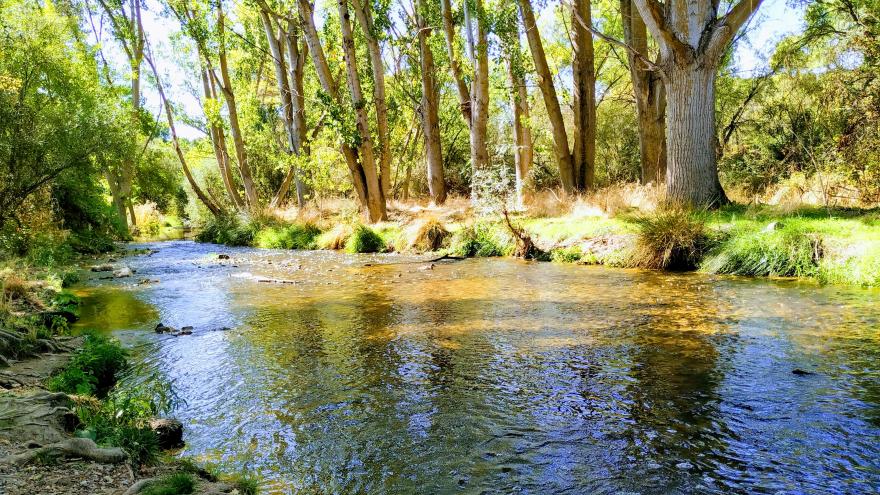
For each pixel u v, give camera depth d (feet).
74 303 31.01
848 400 14.46
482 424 14.02
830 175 43.80
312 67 95.61
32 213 48.91
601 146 104.22
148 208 133.80
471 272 39.29
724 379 16.30
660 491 10.75
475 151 67.77
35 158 43.91
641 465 11.75
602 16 95.96
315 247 62.69
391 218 66.49
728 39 40.27
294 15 79.15
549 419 14.17
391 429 13.94
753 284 29.68
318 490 11.21
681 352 18.98
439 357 19.58
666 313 24.49
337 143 65.51
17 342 19.61
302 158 72.69
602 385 16.30
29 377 17.44
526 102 72.38
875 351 18.04
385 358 19.71
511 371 17.84
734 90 83.92
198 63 95.86
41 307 27.66
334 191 96.43
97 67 87.30
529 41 59.93
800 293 26.86
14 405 12.66
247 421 14.76
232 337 23.48
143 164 121.19
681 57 40.88
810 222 33.30
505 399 15.56
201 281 40.04
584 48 59.93
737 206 40.78
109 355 19.22
